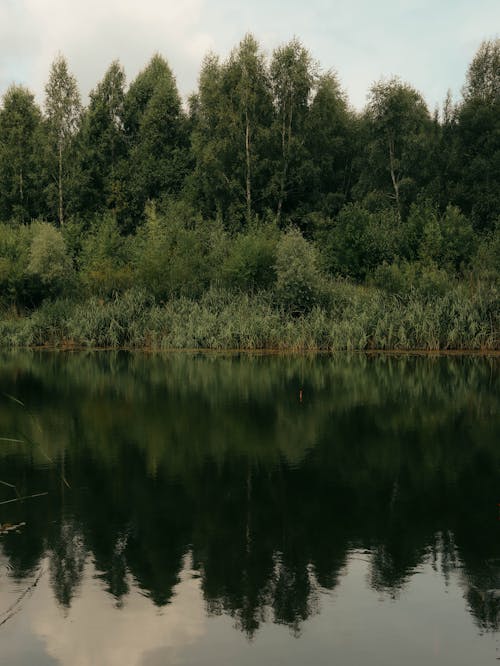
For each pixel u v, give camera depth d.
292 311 28.23
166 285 31.45
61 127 50.81
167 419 12.41
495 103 48.97
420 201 45.34
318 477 8.48
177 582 5.41
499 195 45.03
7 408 13.62
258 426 11.70
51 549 6.12
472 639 4.50
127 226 53.09
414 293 26.83
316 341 25.56
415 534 6.43
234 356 23.81
